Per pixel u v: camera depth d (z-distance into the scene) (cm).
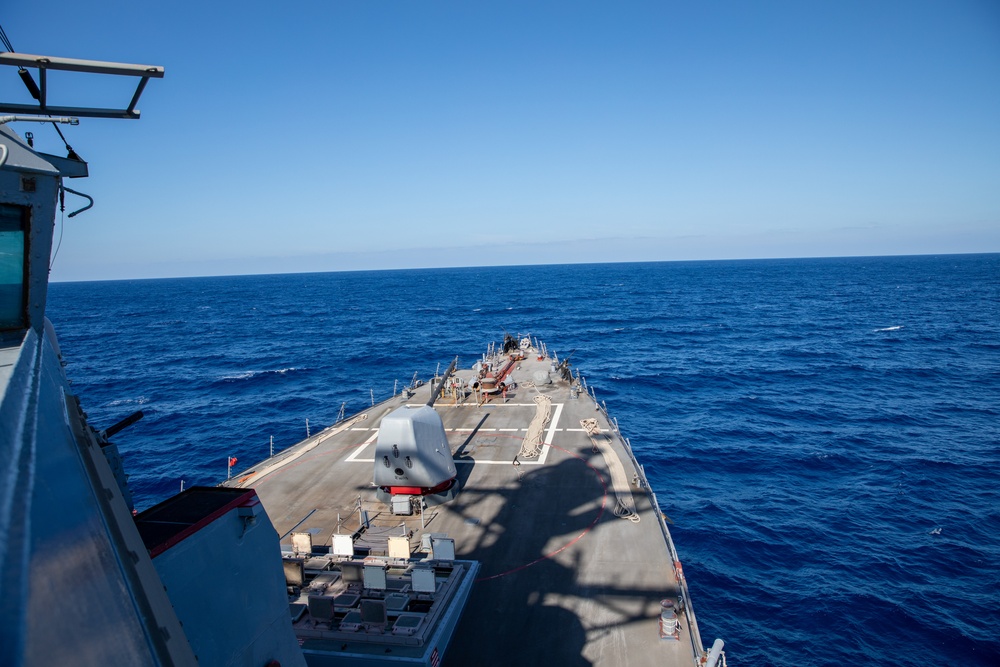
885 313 13950
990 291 19362
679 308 16350
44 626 226
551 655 1434
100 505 439
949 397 6272
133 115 888
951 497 3816
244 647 953
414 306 18888
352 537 1945
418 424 2119
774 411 5944
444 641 1469
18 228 784
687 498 3947
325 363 9062
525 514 2094
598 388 7131
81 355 10344
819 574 3020
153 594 473
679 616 1546
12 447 320
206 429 5734
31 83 808
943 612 2684
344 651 1405
